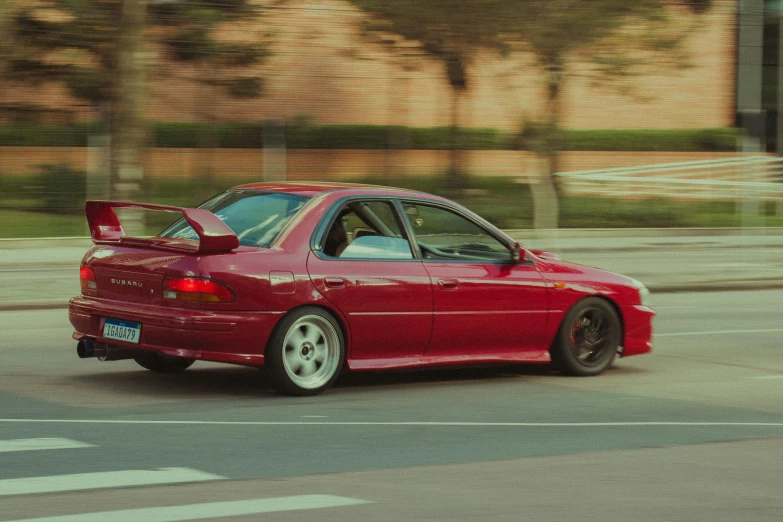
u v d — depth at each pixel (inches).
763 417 495.2
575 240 1414.9
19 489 340.5
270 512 320.8
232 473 368.5
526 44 1055.0
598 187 1652.3
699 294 1053.2
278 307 498.0
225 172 1305.4
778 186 1679.4
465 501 339.6
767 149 1948.8
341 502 334.0
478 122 1382.9
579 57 1093.1
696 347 720.3
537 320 573.0
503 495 348.2
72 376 556.4
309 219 517.0
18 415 458.9
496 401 519.5
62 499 330.0
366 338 523.2
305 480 361.7
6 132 1235.2
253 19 1246.3
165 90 1272.1
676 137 1893.5
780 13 1246.3
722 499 350.6
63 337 695.1
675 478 376.5
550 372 608.1
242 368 588.4
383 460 393.7
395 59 1212.5
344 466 382.9
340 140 1338.6
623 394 547.2
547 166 1125.1
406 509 328.2
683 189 1668.3
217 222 496.4
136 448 401.7
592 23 1041.5
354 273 517.7
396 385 555.2
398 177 1354.6
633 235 1489.9
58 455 387.9
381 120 1350.9
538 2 1031.6
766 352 703.1
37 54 1201.4
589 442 432.8
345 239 523.8
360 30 1154.7
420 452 408.2
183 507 323.9
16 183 1238.9
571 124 1836.9
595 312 597.0
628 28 1087.6
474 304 550.0
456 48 1090.7
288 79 1306.6
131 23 948.6
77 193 1249.4
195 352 488.4
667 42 1110.4
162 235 541.6
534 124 1117.7
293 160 1323.8
